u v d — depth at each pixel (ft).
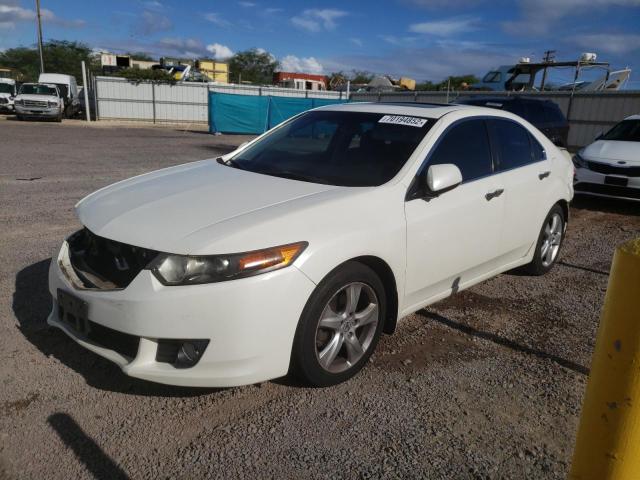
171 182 11.80
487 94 74.43
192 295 8.49
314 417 9.34
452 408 9.78
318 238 9.32
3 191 26.78
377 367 11.09
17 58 225.97
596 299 15.37
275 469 8.07
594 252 20.39
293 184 11.25
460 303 14.73
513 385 10.64
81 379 10.15
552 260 17.16
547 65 84.48
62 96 98.53
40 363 10.61
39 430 8.69
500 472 8.22
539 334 12.99
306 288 9.07
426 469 8.21
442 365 11.30
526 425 9.39
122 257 9.22
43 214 22.30
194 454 8.32
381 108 13.80
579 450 4.71
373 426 9.16
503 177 13.76
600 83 78.23
